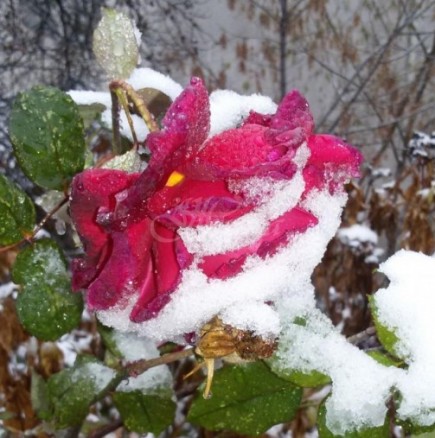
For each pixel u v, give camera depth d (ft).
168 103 0.86
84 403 0.91
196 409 0.82
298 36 4.79
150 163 0.53
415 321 0.71
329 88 4.90
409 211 2.48
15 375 1.52
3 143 2.96
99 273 0.59
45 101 0.78
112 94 0.79
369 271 2.53
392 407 0.74
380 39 5.01
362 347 1.11
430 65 4.36
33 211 0.80
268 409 0.82
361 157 0.63
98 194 0.55
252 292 0.59
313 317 0.76
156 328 0.61
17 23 3.60
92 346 1.71
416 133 2.56
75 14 3.60
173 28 4.62
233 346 0.63
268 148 0.58
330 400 0.73
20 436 1.31
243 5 4.87
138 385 0.93
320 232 0.61
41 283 0.82
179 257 0.57
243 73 4.89
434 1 4.63
